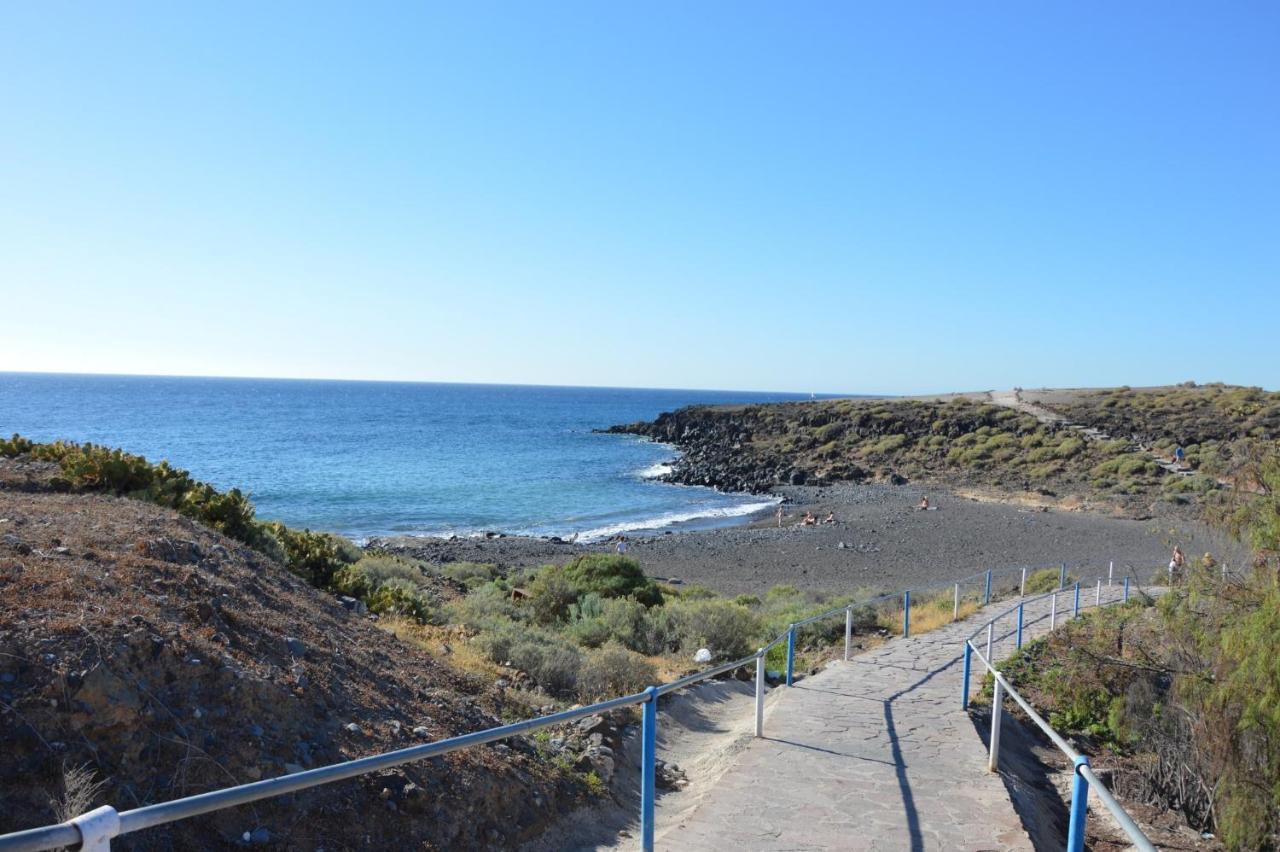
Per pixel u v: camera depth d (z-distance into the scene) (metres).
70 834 2.25
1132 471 54.72
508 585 21.27
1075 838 4.14
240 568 8.27
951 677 12.21
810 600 23.52
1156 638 11.73
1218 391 81.94
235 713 5.21
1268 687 8.34
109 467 10.66
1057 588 24.42
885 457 68.56
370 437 96.00
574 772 7.14
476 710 7.59
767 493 57.97
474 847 5.44
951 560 34.44
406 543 36.44
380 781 5.33
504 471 67.50
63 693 4.49
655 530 43.28
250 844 4.43
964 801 6.75
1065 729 11.08
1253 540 9.42
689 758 8.78
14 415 111.75
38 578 5.58
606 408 195.12
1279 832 8.34
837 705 10.14
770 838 5.87
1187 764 9.41
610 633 14.27
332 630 7.92
